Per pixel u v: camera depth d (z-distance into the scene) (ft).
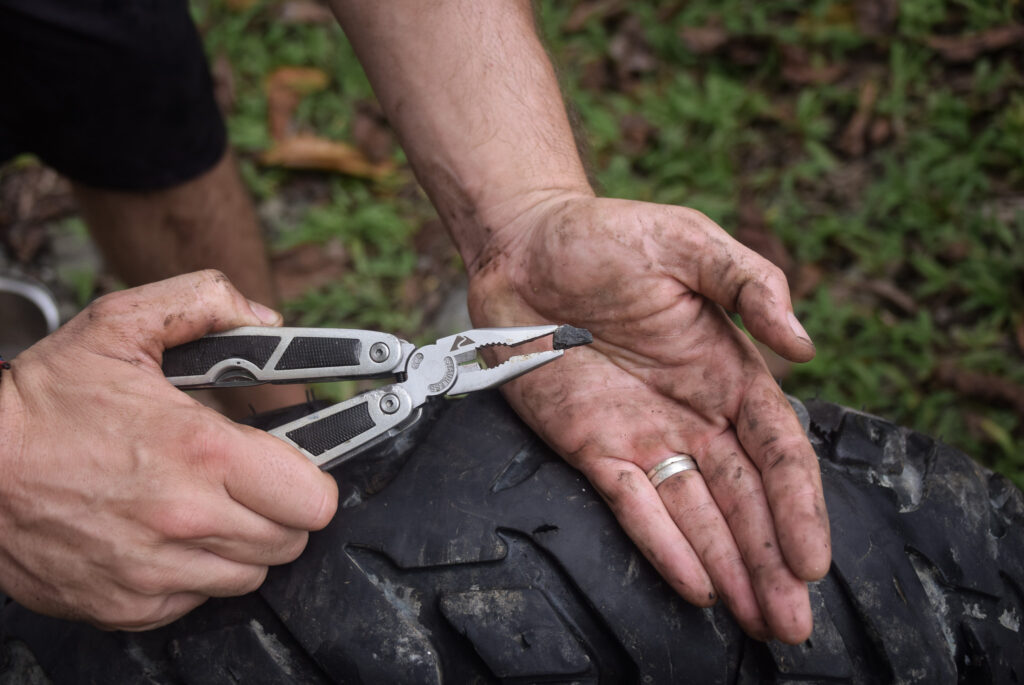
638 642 1.84
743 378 1.91
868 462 1.94
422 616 1.87
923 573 1.88
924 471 1.95
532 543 1.89
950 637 1.86
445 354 1.94
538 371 1.99
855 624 1.85
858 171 3.51
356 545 1.90
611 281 1.95
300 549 1.88
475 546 1.88
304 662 1.88
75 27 2.40
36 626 1.94
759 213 3.39
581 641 1.86
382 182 3.67
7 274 3.25
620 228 1.94
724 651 1.84
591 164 2.35
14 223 3.72
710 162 3.57
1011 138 3.40
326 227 3.52
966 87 3.62
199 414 1.85
